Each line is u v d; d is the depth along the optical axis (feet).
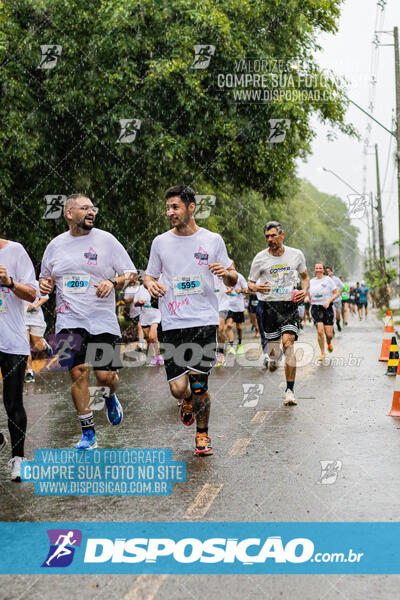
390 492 14.61
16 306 16.97
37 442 20.39
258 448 18.94
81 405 18.89
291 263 27.12
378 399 27.37
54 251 19.02
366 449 18.57
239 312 48.96
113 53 47.50
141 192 56.85
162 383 33.83
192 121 50.72
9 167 48.26
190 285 18.25
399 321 91.09
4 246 16.96
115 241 19.19
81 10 46.78
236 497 14.52
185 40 48.14
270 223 26.91
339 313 71.20
